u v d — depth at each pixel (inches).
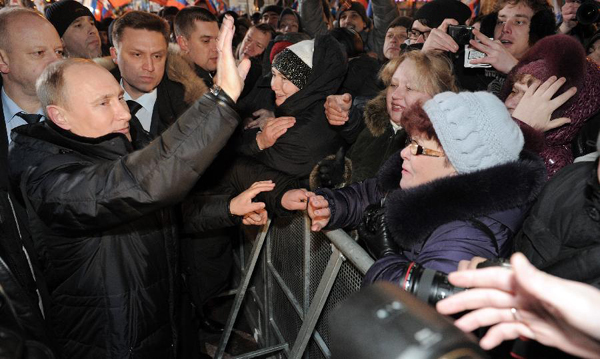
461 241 40.4
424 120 45.4
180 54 92.9
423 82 68.2
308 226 73.9
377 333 18.6
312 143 85.0
